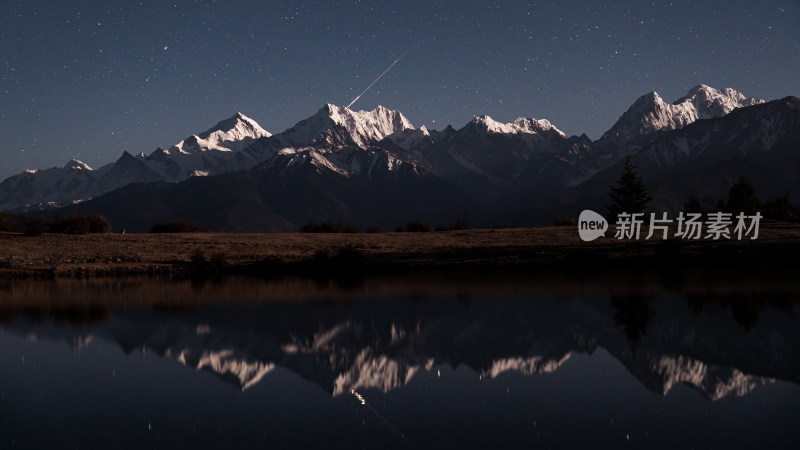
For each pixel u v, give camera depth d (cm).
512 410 1572
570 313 3006
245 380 1881
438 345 2350
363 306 3350
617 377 1869
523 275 4828
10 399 1697
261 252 6431
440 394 1717
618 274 4756
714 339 2367
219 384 1839
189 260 5909
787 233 6869
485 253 6059
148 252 6462
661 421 1480
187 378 1906
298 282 4625
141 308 3350
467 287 4119
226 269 5566
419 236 7888
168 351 2280
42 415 1557
